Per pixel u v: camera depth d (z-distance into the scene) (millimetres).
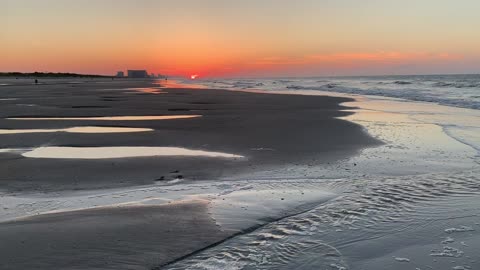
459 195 6156
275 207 5828
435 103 25906
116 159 9086
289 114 18922
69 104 24703
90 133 12930
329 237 4684
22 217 5375
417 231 4785
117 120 16422
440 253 4188
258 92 42656
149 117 17594
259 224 5176
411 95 32719
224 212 5586
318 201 6117
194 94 38031
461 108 22297
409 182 7035
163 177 7605
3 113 18969
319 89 50250
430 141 11539
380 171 8039
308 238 4672
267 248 4418
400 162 8836
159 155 9547
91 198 6305
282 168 8336
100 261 4035
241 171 8102
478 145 10867
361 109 21797
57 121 16031
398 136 12422
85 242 4473
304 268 3924
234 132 13141
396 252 4242
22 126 14602
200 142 11320
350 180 7332
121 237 4637
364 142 11328
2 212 5629
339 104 25375
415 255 4160
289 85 68625
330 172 7980
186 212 5566
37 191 6715
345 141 11469
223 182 7293
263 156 9461
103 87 57281
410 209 5570
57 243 4438
